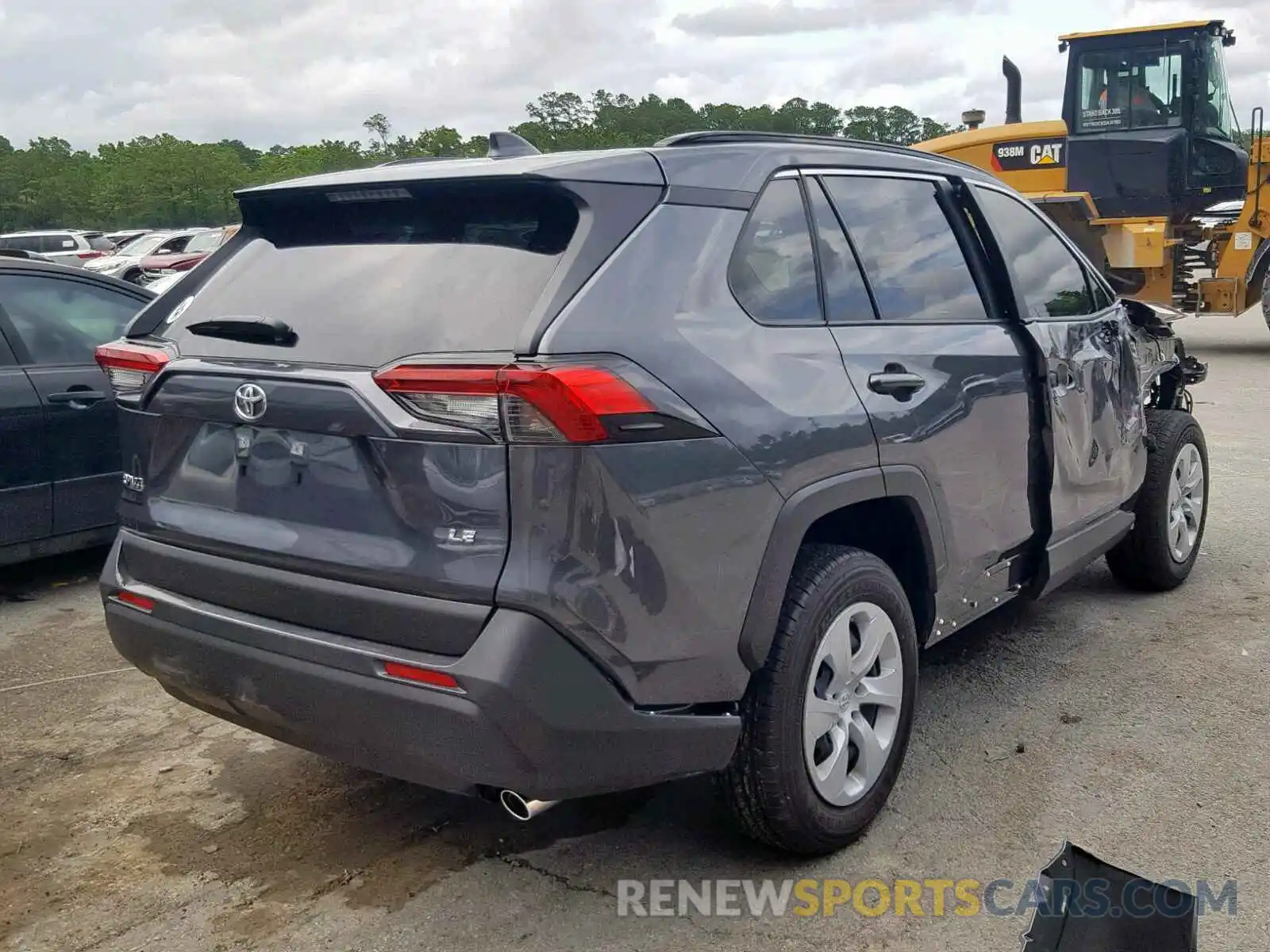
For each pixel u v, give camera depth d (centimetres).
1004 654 476
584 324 259
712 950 287
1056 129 1399
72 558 654
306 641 276
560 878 320
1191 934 255
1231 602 531
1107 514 479
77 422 574
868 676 333
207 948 292
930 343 355
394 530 266
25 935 299
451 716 254
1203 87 1338
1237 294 1434
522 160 288
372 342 278
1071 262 464
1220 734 397
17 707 447
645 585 262
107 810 365
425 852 335
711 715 284
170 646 309
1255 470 797
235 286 323
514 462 249
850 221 346
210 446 304
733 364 285
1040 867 319
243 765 395
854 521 347
